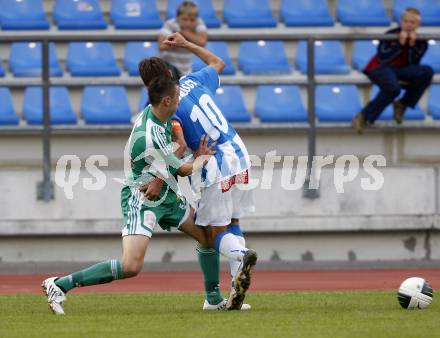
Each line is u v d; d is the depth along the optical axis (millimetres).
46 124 35625
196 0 44406
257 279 32969
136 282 31844
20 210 35594
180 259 36406
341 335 18344
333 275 34156
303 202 36188
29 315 21875
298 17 43906
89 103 39188
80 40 35062
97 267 21594
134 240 21328
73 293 28078
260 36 35594
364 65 41938
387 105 36719
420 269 36188
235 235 23359
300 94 40000
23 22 42875
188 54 34562
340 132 38750
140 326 19719
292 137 38500
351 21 43875
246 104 40344
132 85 37000
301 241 36750
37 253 36062
